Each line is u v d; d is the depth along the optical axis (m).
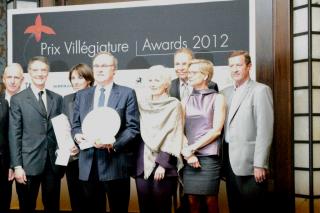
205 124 2.60
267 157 2.61
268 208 3.44
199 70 2.66
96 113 2.61
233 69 2.71
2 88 4.08
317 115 3.37
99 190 2.76
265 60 3.47
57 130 2.86
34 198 2.97
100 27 3.54
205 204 2.77
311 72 3.34
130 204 3.54
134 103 2.67
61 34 3.60
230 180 2.75
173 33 3.43
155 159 2.61
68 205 3.66
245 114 2.66
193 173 2.63
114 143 2.58
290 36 3.38
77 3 4.68
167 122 2.59
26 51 3.65
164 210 2.62
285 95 3.40
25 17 3.65
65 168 3.09
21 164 2.87
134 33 3.49
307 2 3.33
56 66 3.60
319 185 3.38
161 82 2.60
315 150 3.36
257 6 3.51
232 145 2.68
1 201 2.98
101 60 2.69
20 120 2.90
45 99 3.01
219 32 3.36
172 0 3.43
